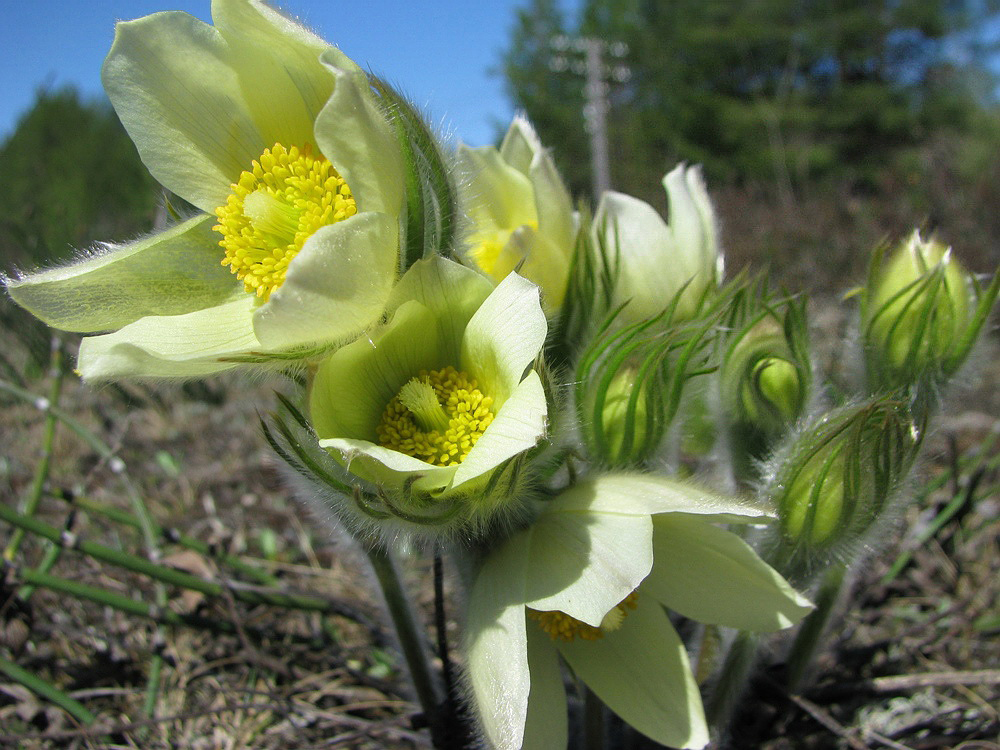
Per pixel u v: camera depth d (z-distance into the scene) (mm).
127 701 191
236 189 137
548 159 153
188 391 326
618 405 138
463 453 123
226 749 178
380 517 120
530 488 130
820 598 161
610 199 159
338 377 122
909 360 151
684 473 158
